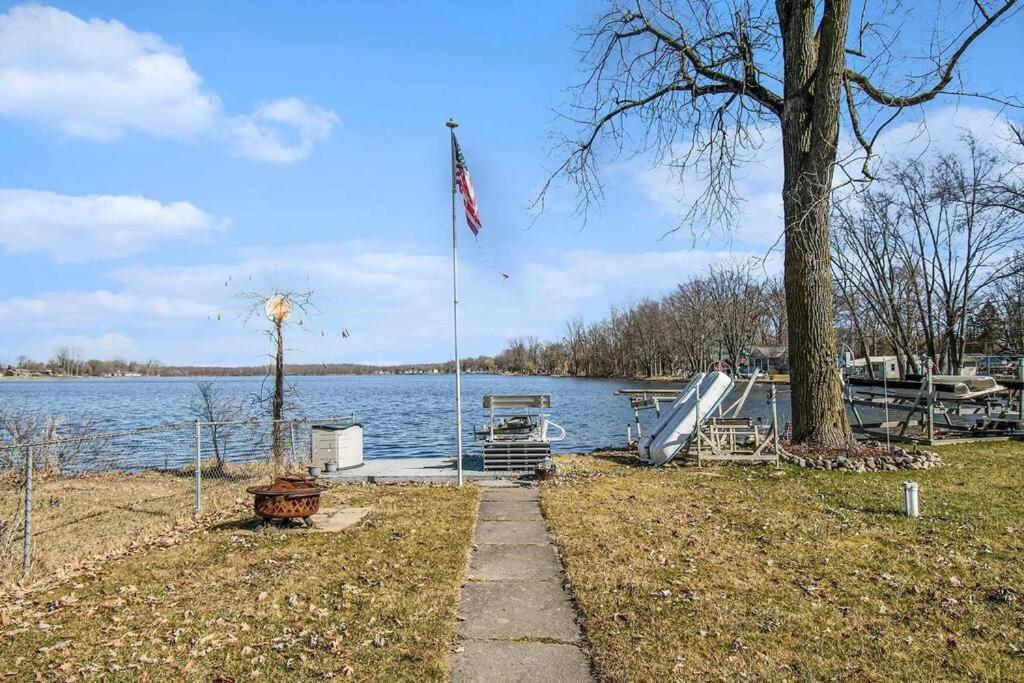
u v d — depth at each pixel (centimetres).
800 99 1279
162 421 2925
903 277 3966
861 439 1564
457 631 508
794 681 418
